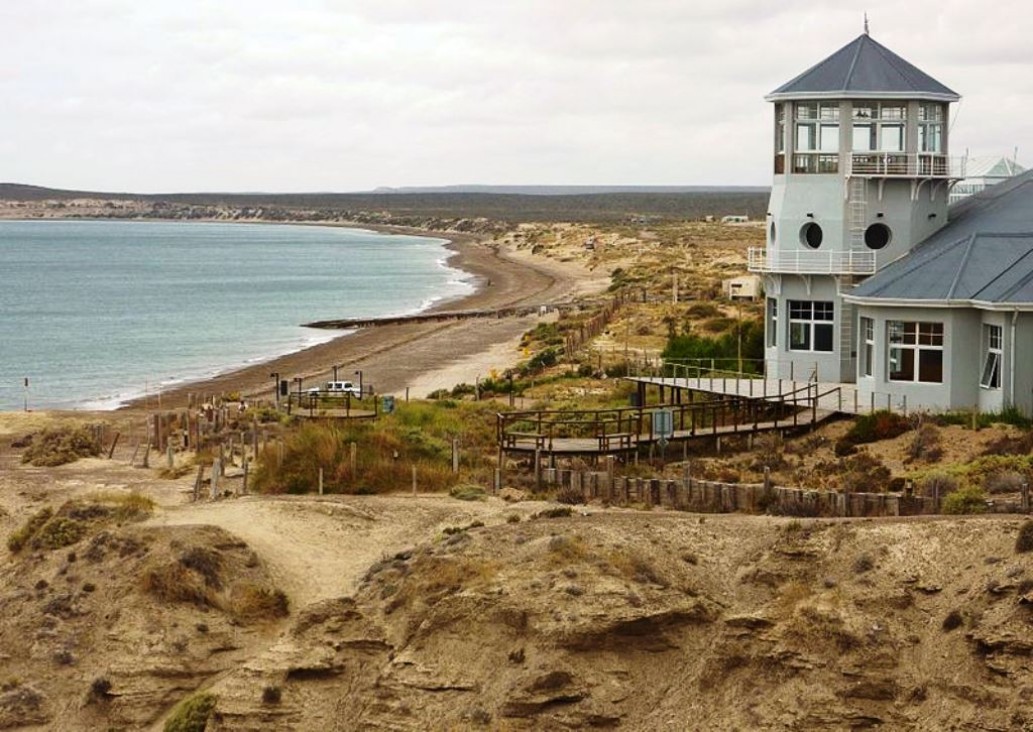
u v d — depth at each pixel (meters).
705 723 30.94
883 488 43.41
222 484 53.91
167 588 38.75
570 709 31.97
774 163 65.31
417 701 33.25
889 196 62.91
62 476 60.03
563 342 103.81
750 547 35.53
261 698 34.59
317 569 41.41
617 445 52.19
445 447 53.50
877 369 57.16
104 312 160.62
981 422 51.59
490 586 34.47
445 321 138.00
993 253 56.69
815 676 30.61
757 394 59.16
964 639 29.75
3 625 39.19
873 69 62.53
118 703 36.34
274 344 125.31
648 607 33.03
